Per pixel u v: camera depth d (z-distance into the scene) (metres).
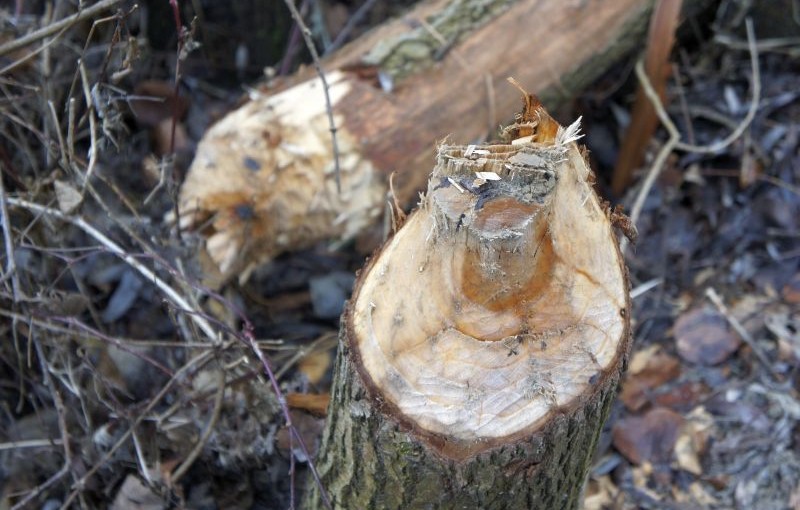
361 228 1.65
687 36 2.13
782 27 2.05
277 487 1.51
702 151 1.84
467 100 1.65
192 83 2.12
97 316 1.62
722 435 1.62
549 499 1.26
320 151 1.61
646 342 1.72
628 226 1.29
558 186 1.22
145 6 2.04
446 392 1.20
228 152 1.61
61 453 1.50
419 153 1.63
